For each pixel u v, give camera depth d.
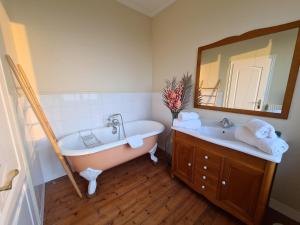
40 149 1.72
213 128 1.61
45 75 1.69
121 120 2.44
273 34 1.23
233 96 1.56
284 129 1.25
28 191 0.96
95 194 1.59
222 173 1.26
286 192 1.30
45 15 1.61
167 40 2.30
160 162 2.26
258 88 1.37
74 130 1.97
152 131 2.17
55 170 1.86
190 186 1.59
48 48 1.67
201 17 1.76
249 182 1.10
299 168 1.21
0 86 0.71
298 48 1.11
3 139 0.65
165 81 2.44
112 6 2.10
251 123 1.15
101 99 2.17
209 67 1.74
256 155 1.01
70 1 1.75
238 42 1.46
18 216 0.72
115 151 1.71
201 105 1.87
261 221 1.08
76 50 1.87
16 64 1.39
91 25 1.95
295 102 1.17
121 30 2.24
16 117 0.98
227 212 1.36
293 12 1.12
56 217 1.32
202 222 1.27
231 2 1.46
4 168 0.61
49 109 1.75
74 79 1.91
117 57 2.27
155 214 1.35
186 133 1.53
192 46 1.92
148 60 2.65
